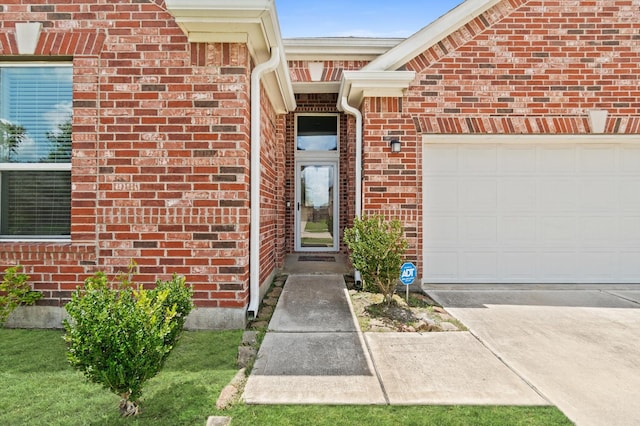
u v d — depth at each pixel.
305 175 9.88
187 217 4.36
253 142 4.76
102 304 2.49
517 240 6.66
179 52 4.38
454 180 6.60
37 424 2.41
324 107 9.32
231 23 4.15
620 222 6.67
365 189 6.29
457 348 3.72
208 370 3.21
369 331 4.19
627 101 6.27
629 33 6.25
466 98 6.25
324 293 5.88
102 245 4.34
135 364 2.40
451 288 6.31
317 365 3.30
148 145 4.36
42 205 4.55
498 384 2.98
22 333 4.13
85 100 4.36
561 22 6.23
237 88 4.37
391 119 6.26
